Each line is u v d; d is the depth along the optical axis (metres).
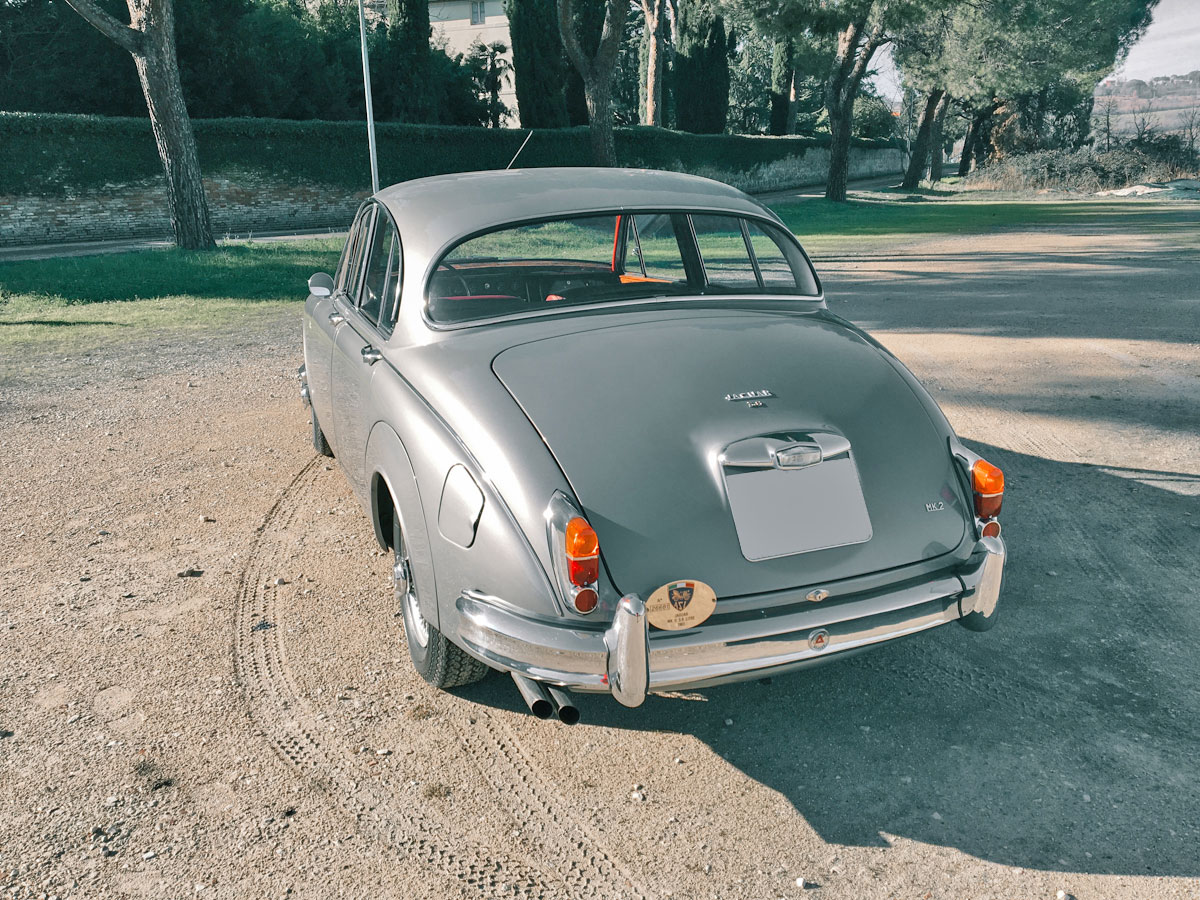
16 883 2.40
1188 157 51.03
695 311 3.37
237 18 31.22
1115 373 7.65
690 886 2.41
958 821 2.63
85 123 24.20
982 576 2.78
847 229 24.19
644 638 2.39
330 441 4.70
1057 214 29.02
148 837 2.57
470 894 2.38
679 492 2.55
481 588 2.59
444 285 3.26
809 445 2.64
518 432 2.62
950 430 3.01
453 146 34.00
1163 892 2.35
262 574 4.21
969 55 37.22
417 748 2.98
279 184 29.16
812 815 2.67
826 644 2.61
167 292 13.46
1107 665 3.40
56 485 5.39
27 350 9.39
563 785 2.81
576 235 3.42
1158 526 4.59
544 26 38.44
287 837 2.58
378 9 52.84
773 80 61.97
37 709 3.17
